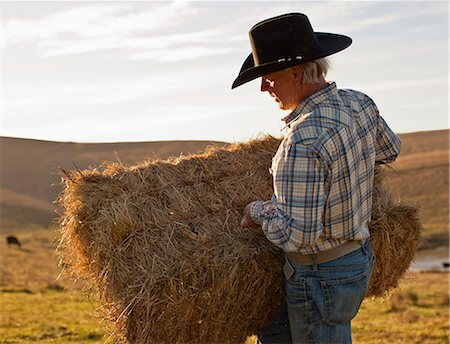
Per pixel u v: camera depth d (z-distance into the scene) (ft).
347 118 11.53
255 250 12.77
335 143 11.14
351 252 11.89
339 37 12.58
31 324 53.26
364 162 11.91
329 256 11.75
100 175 13.50
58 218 13.53
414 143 241.14
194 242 12.63
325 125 11.20
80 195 13.12
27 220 122.42
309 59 11.35
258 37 11.73
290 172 10.89
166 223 12.81
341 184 11.28
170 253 12.28
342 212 11.41
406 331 52.54
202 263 12.16
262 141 15.35
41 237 134.41
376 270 14.80
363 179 11.90
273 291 13.19
